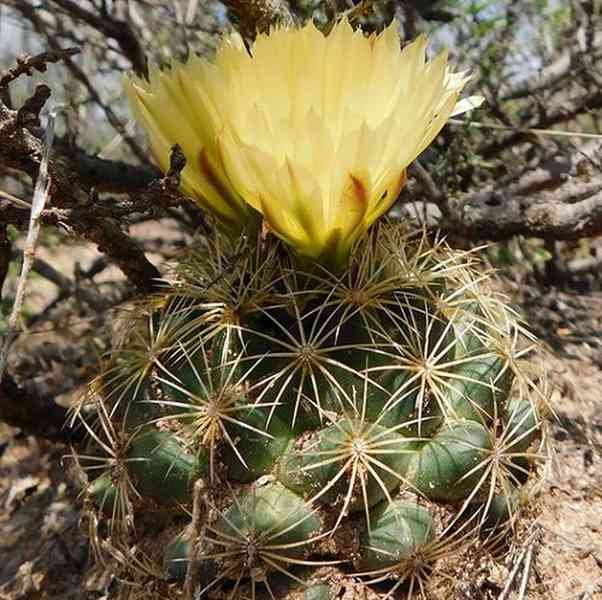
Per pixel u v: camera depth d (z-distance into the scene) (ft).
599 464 0.76
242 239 0.59
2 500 0.87
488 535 0.58
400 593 0.55
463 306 0.60
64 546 0.78
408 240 0.70
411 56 0.54
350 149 0.51
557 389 0.86
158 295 0.63
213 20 1.15
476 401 0.57
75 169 0.89
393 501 0.54
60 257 1.34
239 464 0.55
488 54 1.12
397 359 0.55
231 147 0.53
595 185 0.95
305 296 0.56
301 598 0.53
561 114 1.07
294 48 0.52
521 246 1.08
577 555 0.67
